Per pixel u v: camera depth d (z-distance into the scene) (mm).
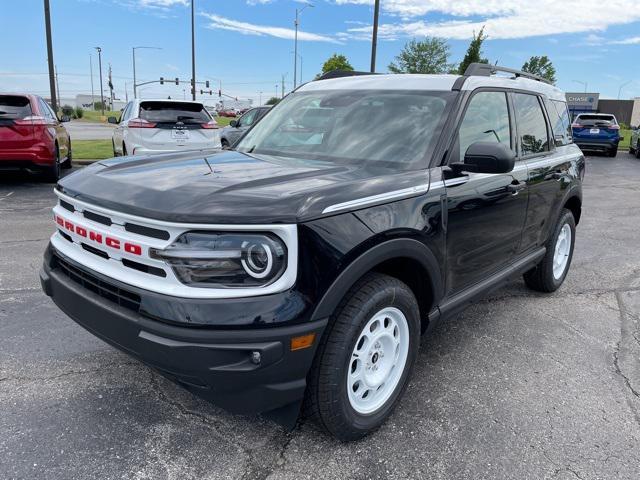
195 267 2191
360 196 2516
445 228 3006
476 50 24359
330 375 2438
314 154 3412
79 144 19438
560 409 3104
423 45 31797
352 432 2645
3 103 9414
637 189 12453
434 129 3219
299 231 2236
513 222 3838
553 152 4598
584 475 2549
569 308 4711
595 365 3658
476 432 2854
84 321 2629
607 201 10656
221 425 2832
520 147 4023
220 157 3375
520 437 2824
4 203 8445
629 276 5664
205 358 2178
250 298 2189
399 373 2896
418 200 2809
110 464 2498
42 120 9508
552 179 4398
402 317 2820
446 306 3217
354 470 2533
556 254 5012
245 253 2184
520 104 4121
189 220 2186
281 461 2576
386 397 2840
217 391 2258
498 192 3516
